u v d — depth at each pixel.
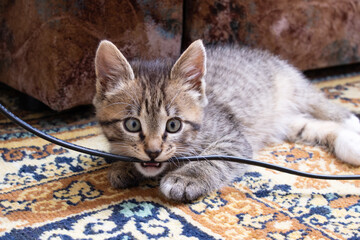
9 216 0.34
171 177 0.37
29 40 0.47
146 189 0.38
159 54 0.51
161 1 0.49
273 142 0.47
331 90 0.60
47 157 0.42
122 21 0.47
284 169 0.38
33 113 0.52
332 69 0.71
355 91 0.60
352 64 0.75
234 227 0.33
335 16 0.62
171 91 0.37
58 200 0.36
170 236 0.32
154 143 0.36
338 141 0.43
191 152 0.39
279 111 0.50
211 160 0.39
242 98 0.46
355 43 0.66
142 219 0.34
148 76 0.38
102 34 0.46
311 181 0.39
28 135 0.46
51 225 0.33
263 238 0.32
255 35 0.56
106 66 0.38
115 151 0.38
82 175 0.39
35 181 0.38
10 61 0.50
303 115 0.51
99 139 0.45
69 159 0.42
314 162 0.42
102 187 0.38
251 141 0.46
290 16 0.58
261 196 0.37
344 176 0.38
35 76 0.48
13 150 0.43
